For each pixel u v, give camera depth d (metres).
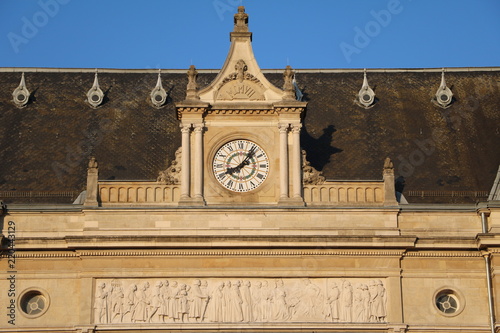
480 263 74.94
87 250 73.62
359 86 90.06
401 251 74.25
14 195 78.38
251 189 75.75
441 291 74.44
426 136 84.56
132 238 73.44
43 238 73.81
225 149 76.31
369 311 73.38
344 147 83.25
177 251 73.88
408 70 91.62
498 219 75.25
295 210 74.81
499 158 82.38
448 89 88.25
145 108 87.31
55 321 73.19
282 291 73.56
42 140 83.88
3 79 90.19
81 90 89.38
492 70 91.69
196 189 75.25
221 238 73.50
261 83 77.00
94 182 75.31
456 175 81.12
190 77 77.06
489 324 73.50
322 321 73.12
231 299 73.38
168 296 73.38
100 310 73.00
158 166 81.56
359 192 75.88
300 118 76.44
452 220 75.94
